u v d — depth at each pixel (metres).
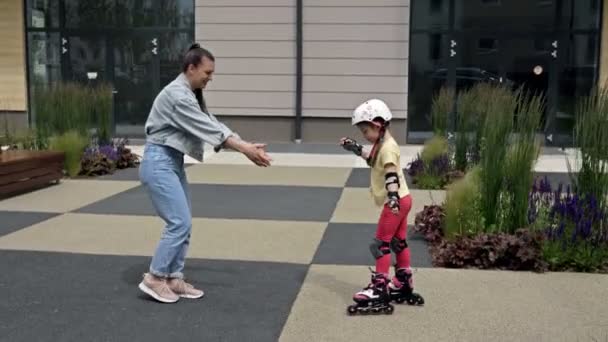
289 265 6.39
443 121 11.73
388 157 4.87
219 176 11.75
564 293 5.57
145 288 5.34
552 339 4.62
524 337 4.65
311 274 6.10
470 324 4.87
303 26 16.03
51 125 12.22
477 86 12.22
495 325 4.86
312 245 7.15
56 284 5.79
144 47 16.89
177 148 5.16
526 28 15.68
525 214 6.67
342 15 15.88
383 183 5.01
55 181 11.08
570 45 15.60
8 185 9.70
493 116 7.35
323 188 10.66
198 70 5.18
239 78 16.36
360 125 5.00
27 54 17.20
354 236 7.55
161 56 16.84
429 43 15.91
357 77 15.99
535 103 7.51
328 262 6.50
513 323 4.89
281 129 16.39
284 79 16.23
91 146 12.51
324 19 15.94
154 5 16.73
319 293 5.56
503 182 6.78
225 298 5.43
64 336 4.67
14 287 5.70
